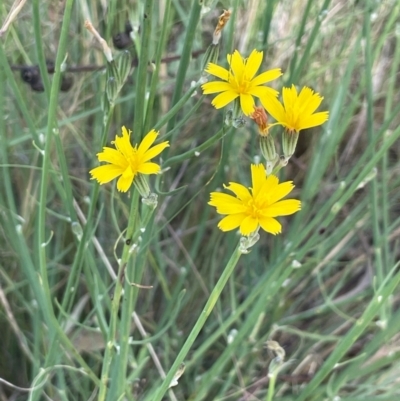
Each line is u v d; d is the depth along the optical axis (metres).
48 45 0.25
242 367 0.26
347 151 0.30
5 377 0.25
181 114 0.28
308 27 0.28
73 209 0.19
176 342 0.26
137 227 0.16
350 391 0.25
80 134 0.26
